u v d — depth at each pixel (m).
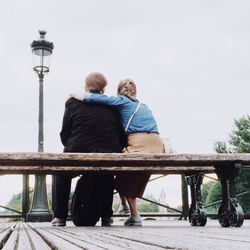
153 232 2.61
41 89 8.02
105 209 4.45
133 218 4.37
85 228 3.61
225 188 4.00
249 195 8.03
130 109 4.37
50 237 2.01
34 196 7.30
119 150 4.35
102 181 4.36
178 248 1.28
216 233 2.43
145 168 4.27
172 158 3.71
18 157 3.50
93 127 4.28
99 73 4.54
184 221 7.14
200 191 4.40
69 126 4.39
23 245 1.68
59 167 4.23
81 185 4.34
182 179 7.82
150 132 4.33
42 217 7.23
